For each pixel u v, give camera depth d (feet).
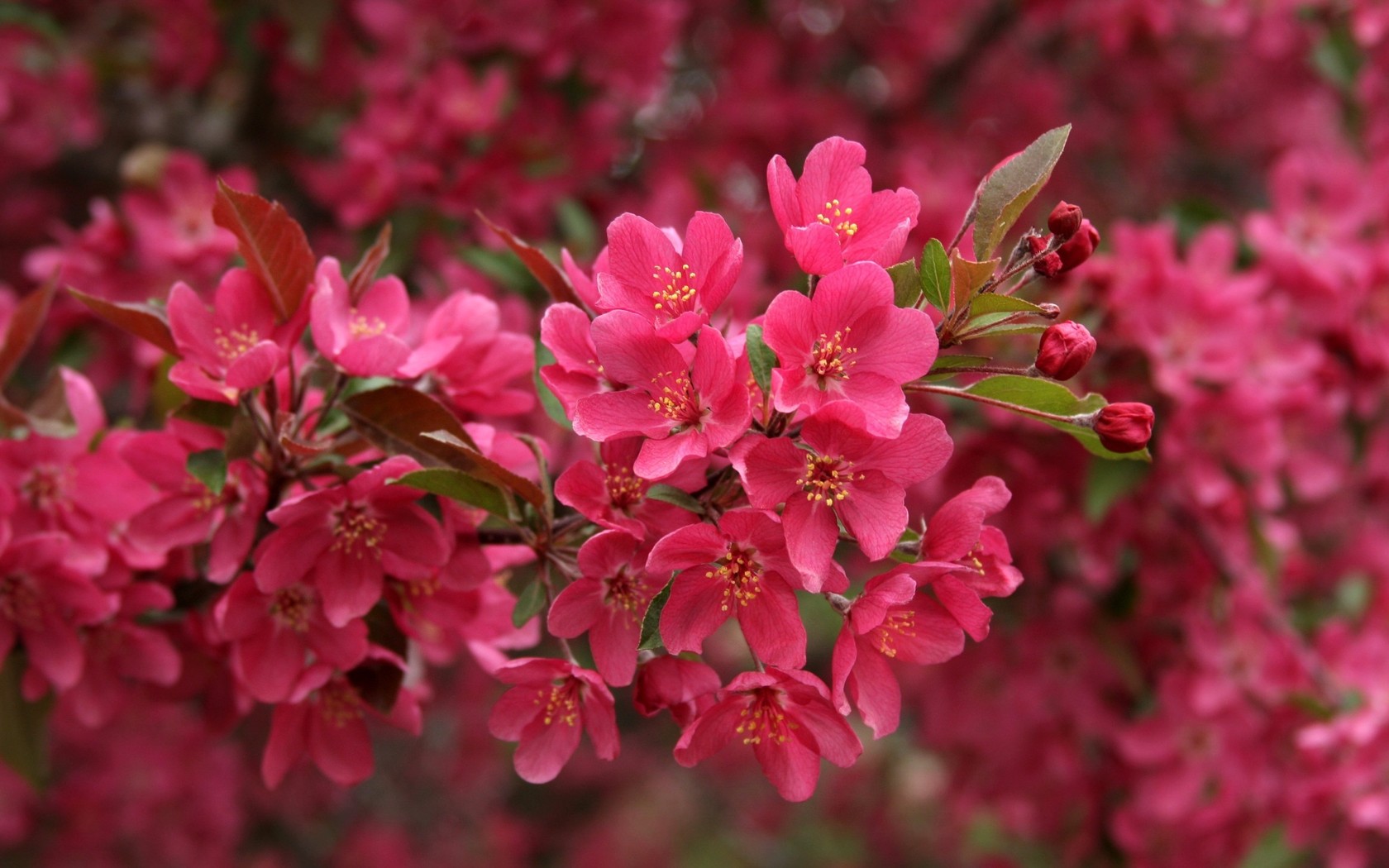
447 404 5.92
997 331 4.62
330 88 12.54
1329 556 12.34
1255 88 17.58
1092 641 10.50
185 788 15.35
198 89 13.62
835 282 4.40
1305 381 9.42
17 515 6.00
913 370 4.42
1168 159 18.81
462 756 20.16
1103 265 8.57
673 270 4.76
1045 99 16.70
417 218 10.45
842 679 4.36
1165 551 10.02
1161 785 9.90
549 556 5.07
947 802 13.43
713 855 22.38
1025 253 4.76
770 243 13.05
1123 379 8.81
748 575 4.52
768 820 21.72
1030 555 10.00
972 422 9.20
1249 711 9.76
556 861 21.66
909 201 4.89
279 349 5.26
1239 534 9.74
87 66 13.00
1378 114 12.64
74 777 14.85
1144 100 17.74
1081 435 4.82
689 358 4.48
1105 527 9.56
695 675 4.63
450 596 5.62
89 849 14.93
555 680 4.85
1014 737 11.27
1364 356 9.55
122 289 9.66
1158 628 10.39
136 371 9.75
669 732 19.86
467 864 20.36
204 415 5.40
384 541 5.16
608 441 4.74
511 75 11.81
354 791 19.81
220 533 5.47
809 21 16.40
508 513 5.01
